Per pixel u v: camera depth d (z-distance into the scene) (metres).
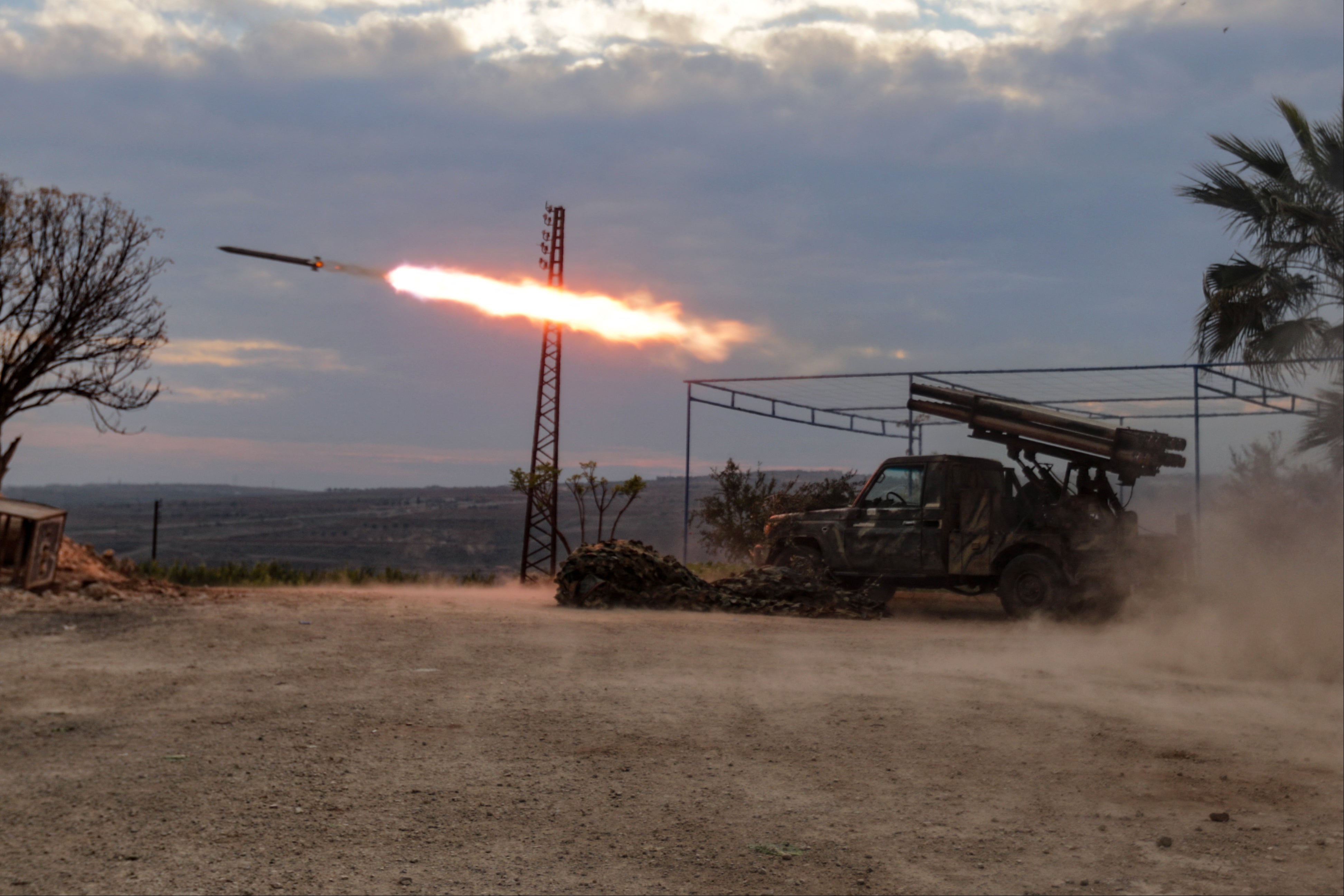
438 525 164.25
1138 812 4.89
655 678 8.16
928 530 14.25
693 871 3.97
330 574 20.61
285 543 134.88
